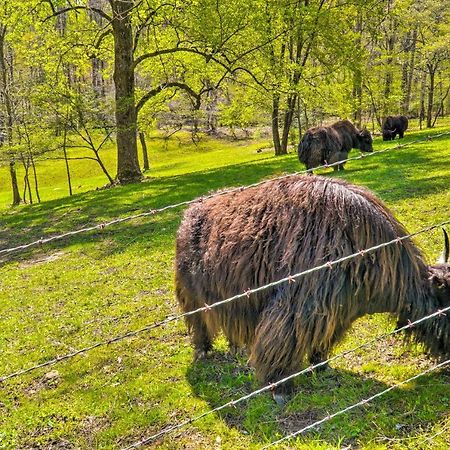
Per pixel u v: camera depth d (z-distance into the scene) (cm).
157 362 533
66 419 454
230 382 461
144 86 3158
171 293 751
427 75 4412
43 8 2084
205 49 1978
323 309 364
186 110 3119
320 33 2342
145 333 609
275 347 375
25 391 516
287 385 400
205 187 1695
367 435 362
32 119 2405
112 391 485
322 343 381
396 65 3594
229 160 3925
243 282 392
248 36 2019
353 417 384
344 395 411
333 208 373
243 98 2705
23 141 2556
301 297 366
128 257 985
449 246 440
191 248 442
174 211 1374
